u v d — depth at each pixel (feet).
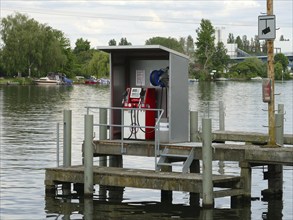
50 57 353.72
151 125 70.13
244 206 60.59
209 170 56.59
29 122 150.71
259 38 64.80
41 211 58.23
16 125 142.51
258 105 221.25
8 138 116.06
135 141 68.64
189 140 72.79
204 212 57.11
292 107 211.20
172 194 65.21
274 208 60.18
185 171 62.23
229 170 81.82
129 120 70.79
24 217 56.18
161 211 58.59
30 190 67.26
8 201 62.18
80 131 130.93
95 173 61.62
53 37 355.97
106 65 437.17
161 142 67.41
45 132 127.24
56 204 60.85
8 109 194.39
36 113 179.93
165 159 64.80
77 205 60.54
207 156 56.49
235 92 310.45
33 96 265.95
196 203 61.98
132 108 66.49
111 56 71.61
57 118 163.22
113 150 68.03
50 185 64.13
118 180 60.29
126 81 73.20
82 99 249.75
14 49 348.79
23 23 351.67
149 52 71.05
